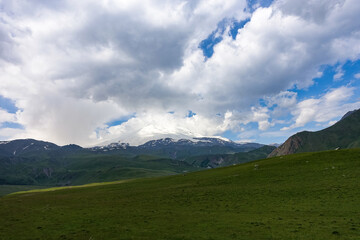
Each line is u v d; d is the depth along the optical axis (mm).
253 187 57125
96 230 29547
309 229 25859
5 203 65375
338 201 38000
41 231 30406
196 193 57188
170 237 25312
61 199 68500
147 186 88312
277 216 32625
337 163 70938
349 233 23828
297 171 69188
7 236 28734
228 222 30547
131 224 31719
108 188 98562
